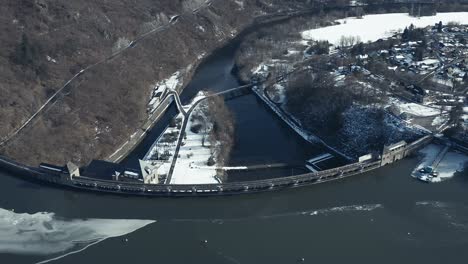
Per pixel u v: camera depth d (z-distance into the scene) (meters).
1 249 195.00
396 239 199.88
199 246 197.62
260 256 191.88
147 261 189.75
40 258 190.88
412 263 187.75
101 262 189.12
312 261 189.00
